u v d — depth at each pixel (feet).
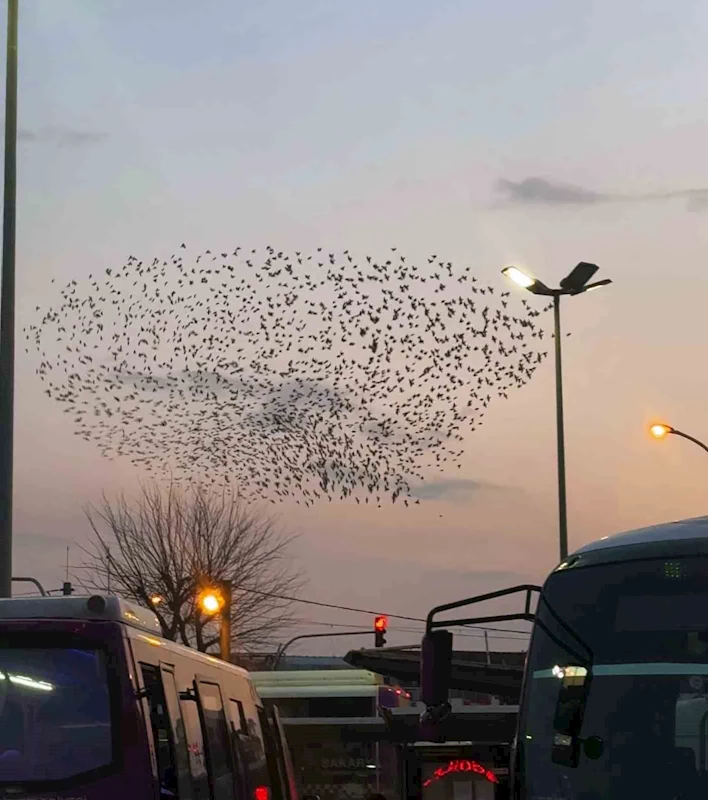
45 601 26.84
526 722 23.68
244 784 39.37
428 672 25.45
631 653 22.86
